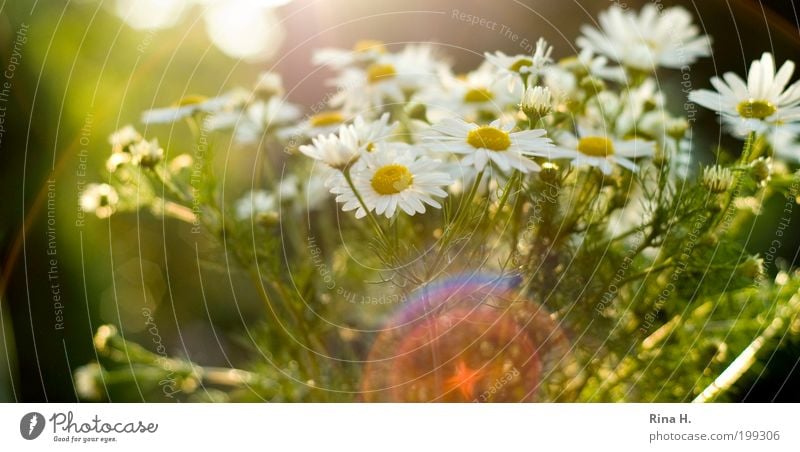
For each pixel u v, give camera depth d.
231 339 0.41
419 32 0.45
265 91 0.41
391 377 0.37
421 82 0.42
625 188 0.37
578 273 0.36
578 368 0.37
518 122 0.38
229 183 0.40
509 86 0.39
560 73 0.40
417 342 0.37
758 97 0.38
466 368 0.36
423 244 0.37
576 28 0.44
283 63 0.44
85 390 0.39
